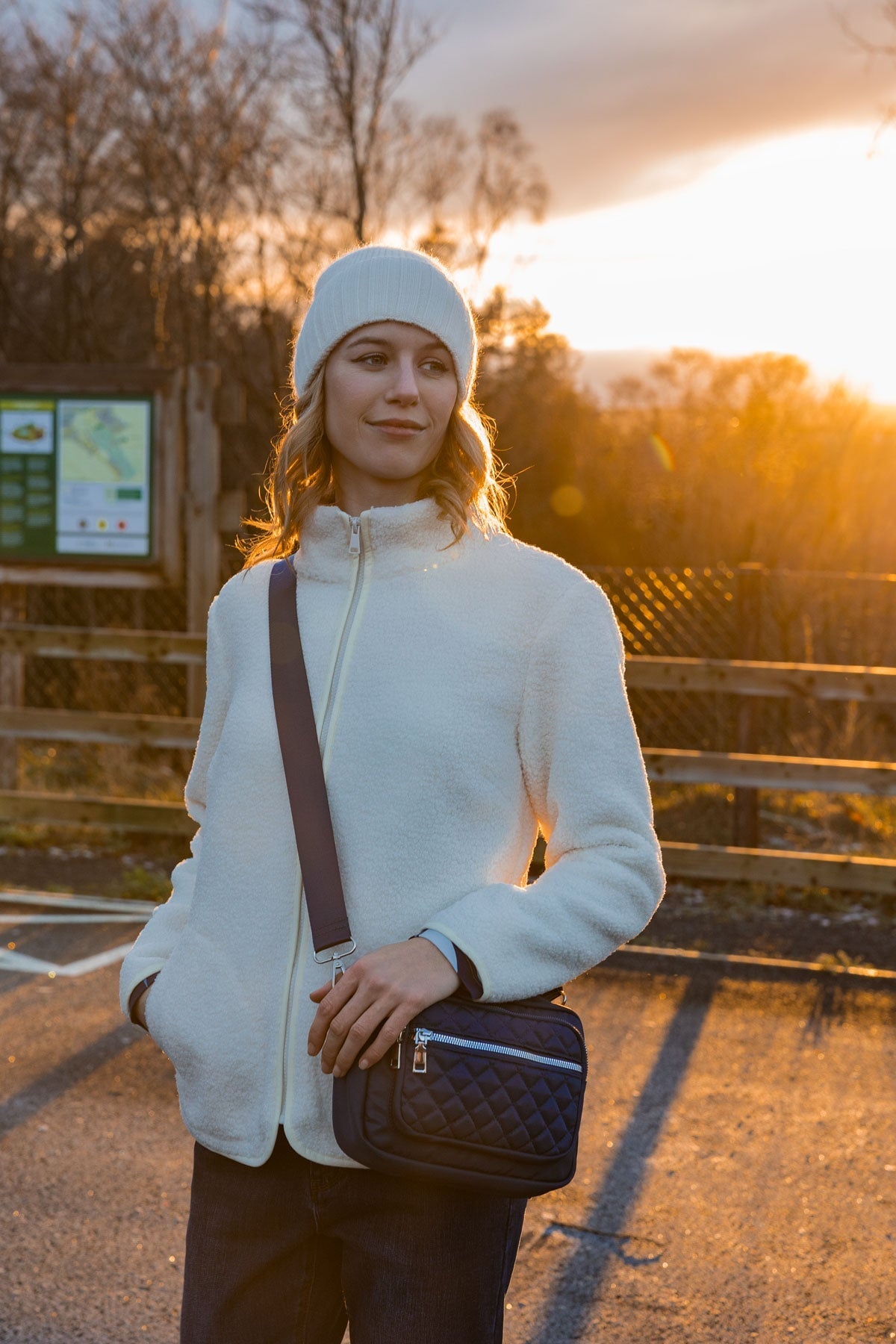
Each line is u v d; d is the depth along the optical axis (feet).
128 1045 13.91
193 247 56.44
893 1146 11.53
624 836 4.52
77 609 42.78
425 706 4.62
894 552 58.39
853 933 18.98
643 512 69.10
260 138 54.75
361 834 4.58
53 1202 10.34
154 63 54.34
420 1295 4.47
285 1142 4.67
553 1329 8.61
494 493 5.35
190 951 4.87
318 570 5.06
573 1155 4.43
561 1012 4.50
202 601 26.27
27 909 19.54
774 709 30.55
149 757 30.37
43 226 57.31
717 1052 13.93
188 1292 4.87
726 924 19.42
